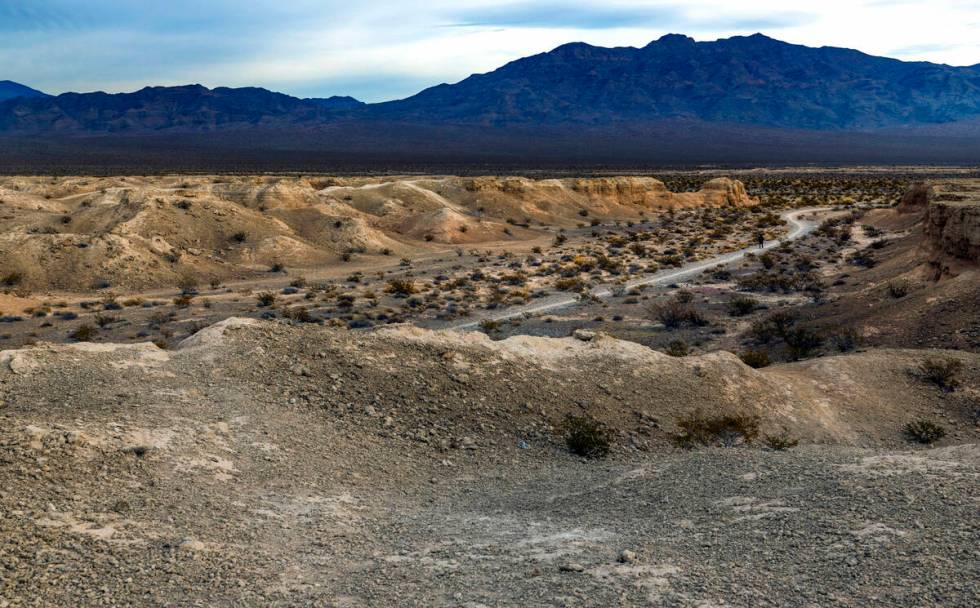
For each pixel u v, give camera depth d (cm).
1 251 6362
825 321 4438
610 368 2284
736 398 2259
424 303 5834
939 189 6606
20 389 1584
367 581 898
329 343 2119
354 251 8556
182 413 1566
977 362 2805
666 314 5059
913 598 756
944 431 2317
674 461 1591
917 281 4662
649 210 13300
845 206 12812
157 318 5125
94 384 1664
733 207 13650
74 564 890
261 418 1638
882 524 978
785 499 1166
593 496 1366
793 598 783
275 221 8688
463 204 11781
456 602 820
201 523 1078
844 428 2297
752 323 4809
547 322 5100
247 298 6097
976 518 962
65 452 1234
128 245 6850
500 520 1216
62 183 11531
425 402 1897
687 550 970
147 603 814
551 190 12638
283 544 1036
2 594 802
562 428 1886
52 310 5456
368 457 1580
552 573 899
